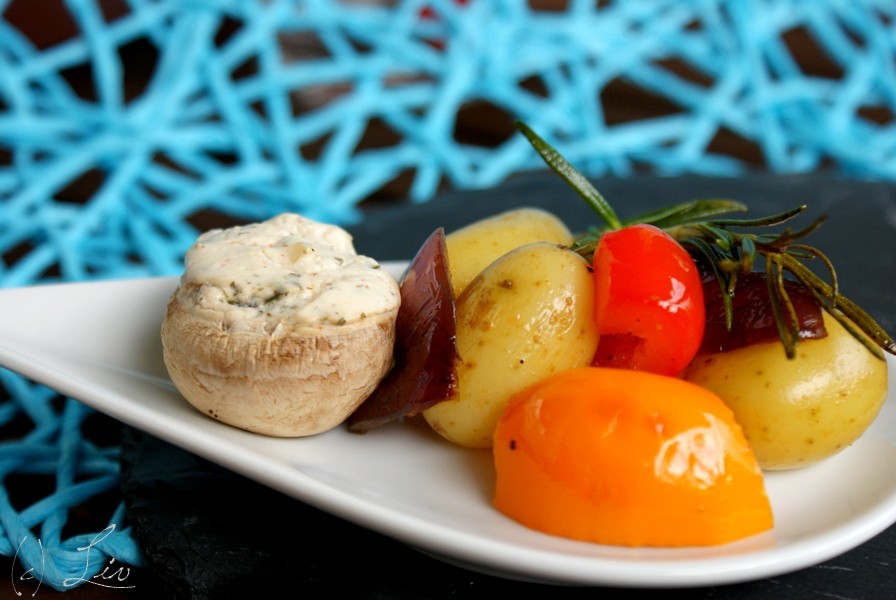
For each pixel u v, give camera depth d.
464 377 0.26
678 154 0.50
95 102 0.46
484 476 0.26
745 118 0.52
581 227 0.39
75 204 0.44
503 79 0.49
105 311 0.28
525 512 0.24
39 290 0.27
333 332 0.25
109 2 0.48
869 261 0.37
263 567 0.25
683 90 0.53
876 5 0.58
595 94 0.50
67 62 0.44
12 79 0.43
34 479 0.29
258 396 0.25
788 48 0.60
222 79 0.45
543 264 0.26
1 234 0.40
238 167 0.43
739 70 0.53
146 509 0.26
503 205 0.40
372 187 0.44
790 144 0.52
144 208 0.41
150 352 0.28
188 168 0.45
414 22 0.50
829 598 0.24
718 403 0.25
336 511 0.23
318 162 0.46
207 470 0.27
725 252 0.27
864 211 0.41
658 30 0.54
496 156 0.48
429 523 0.23
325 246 0.27
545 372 0.26
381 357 0.25
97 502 0.28
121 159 0.42
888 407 0.28
